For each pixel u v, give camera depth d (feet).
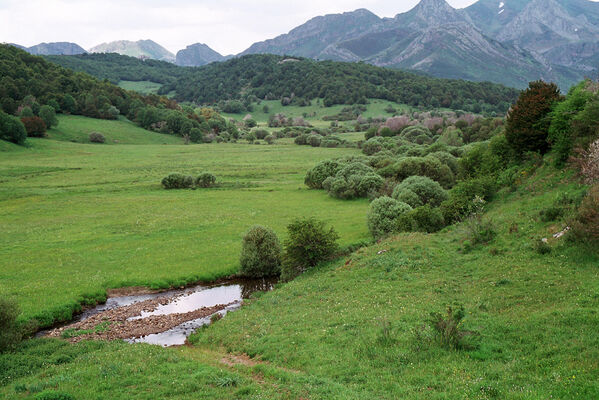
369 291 77.61
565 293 59.06
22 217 171.83
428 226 120.88
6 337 61.72
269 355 54.95
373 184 203.10
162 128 552.41
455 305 63.26
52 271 106.83
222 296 96.99
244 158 379.55
